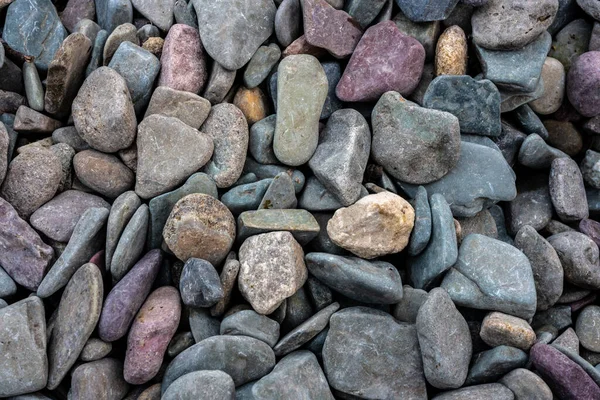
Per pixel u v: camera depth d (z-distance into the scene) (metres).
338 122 0.50
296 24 0.52
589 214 0.54
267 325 0.47
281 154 0.49
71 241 0.47
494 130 0.51
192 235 0.47
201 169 0.49
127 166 0.50
